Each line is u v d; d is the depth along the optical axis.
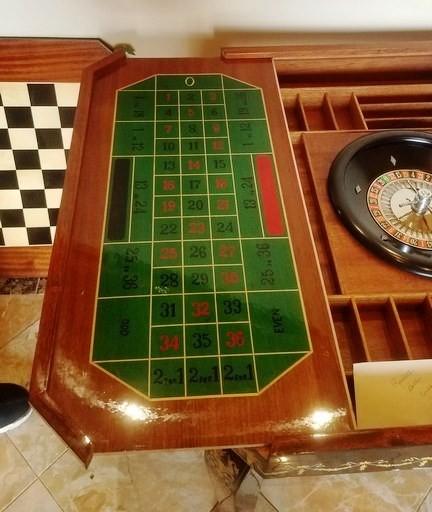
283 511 1.59
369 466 0.81
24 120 1.71
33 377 0.80
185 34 1.51
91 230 1.00
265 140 1.19
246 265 0.96
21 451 1.70
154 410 0.78
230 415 0.78
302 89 1.34
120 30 1.50
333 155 1.18
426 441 0.77
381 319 0.95
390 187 1.14
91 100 1.25
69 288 0.91
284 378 0.82
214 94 1.29
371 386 0.81
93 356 0.83
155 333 0.86
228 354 0.84
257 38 1.53
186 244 0.99
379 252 0.98
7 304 2.13
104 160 1.13
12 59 1.54
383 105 1.33
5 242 2.08
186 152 1.16
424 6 1.45
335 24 1.50
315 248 0.99
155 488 1.64
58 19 1.46
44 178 1.88
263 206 1.06
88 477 1.65
